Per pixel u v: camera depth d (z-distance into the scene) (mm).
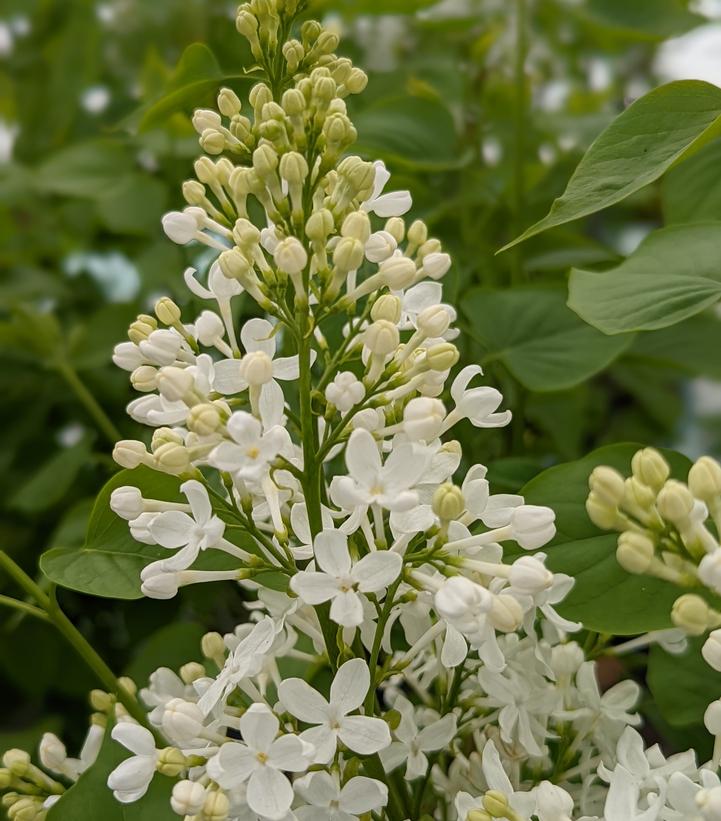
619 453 473
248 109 595
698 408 854
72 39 864
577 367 541
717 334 614
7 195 770
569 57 884
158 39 880
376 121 603
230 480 445
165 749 435
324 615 449
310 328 437
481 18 751
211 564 476
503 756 470
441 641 469
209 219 459
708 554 399
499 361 555
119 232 759
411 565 439
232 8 808
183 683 493
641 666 575
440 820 485
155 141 683
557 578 449
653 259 476
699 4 801
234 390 449
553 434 632
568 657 469
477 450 602
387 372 439
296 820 414
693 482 404
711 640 398
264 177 440
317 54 474
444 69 743
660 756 438
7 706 694
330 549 419
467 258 651
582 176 436
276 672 467
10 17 928
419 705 508
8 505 649
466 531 439
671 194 527
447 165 595
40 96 886
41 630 648
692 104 439
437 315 438
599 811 463
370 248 444
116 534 481
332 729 423
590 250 646
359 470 419
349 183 441
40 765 590
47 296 811
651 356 614
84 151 725
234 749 416
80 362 693
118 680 505
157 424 443
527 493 474
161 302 457
